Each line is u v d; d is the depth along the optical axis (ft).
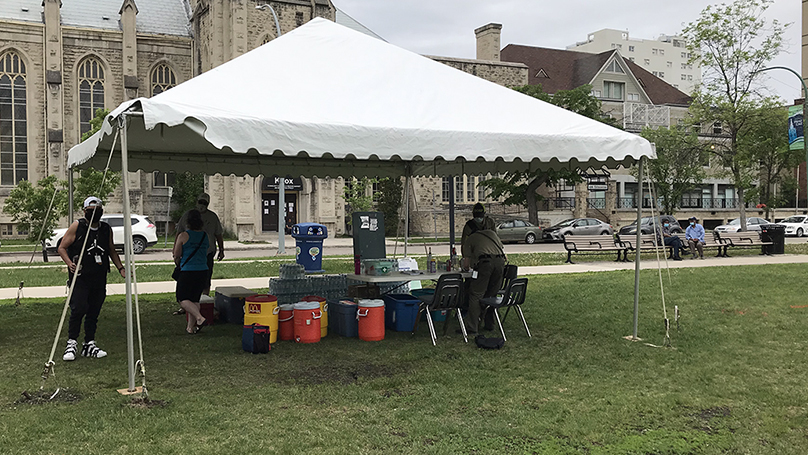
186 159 36.76
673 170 142.20
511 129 25.72
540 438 15.65
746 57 106.22
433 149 23.62
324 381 20.53
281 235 81.97
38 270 57.67
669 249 73.05
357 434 15.61
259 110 22.20
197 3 135.54
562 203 154.61
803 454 14.79
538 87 116.47
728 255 74.64
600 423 16.61
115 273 53.72
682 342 26.63
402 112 25.00
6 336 27.45
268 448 14.58
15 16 128.36
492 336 27.89
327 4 125.70
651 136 139.33
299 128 21.54
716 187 177.27
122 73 133.90
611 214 145.38
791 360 23.52
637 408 17.89
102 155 34.24
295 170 39.99
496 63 155.22
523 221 115.34
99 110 104.22
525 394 19.24
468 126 25.08
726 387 20.01
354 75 26.73
